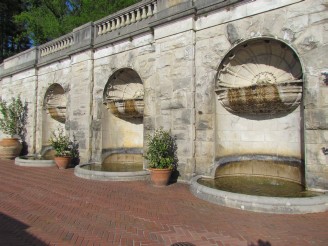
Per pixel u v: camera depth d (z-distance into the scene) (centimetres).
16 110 1838
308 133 730
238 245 468
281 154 888
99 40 1306
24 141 1800
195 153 946
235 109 941
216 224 563
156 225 561
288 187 783
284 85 796
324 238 493
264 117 934
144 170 1079
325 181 702
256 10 834
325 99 709
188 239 493
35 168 1320
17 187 912
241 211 642
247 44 875
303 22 752
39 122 1697
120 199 757
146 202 727
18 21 2512
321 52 721
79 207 687
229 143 961
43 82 1678
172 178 978
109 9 1970
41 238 500
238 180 886
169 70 1012
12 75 1955
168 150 979
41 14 2394
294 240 486
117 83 1298
